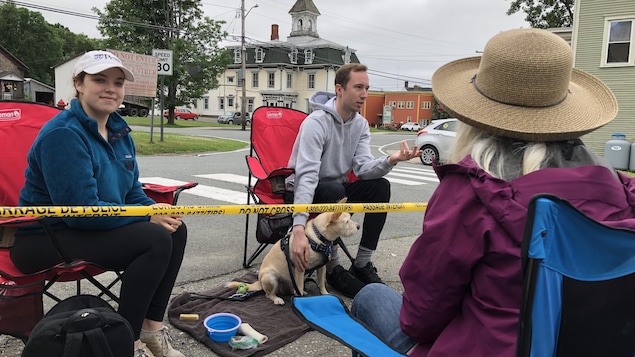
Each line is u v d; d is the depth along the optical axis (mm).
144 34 33875
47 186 1982
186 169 9461
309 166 3133
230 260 3953
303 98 59062
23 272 2018
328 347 2539
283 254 3084
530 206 960
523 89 1228
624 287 1049
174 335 2576
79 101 2184
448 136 13461
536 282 970
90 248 1957
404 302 1310
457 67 1550
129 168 2359
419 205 2736
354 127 3463
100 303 1803
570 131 1195
